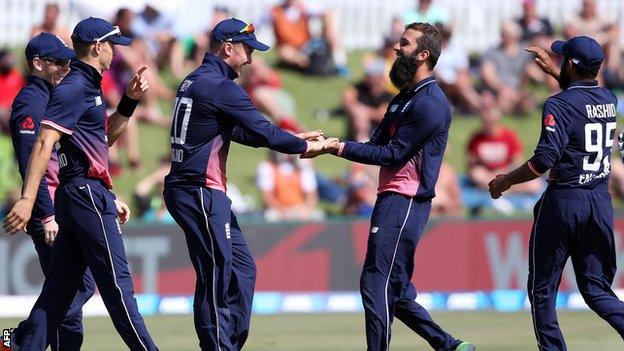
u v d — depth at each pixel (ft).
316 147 87.04
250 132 85.25
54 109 81.61
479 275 156.15
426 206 88.84
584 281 88.28
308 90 205.46
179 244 151.33
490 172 182.29
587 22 208.33
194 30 199.82
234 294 89.20
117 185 178.50
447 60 200.95
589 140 86.02
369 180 172.14
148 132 192.13
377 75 186.80
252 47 87.35
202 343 85.20
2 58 180.55
